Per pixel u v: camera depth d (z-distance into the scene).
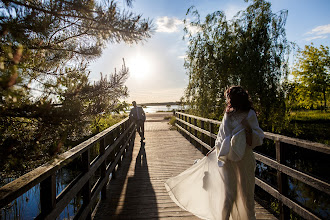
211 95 9.80
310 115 17.98
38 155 1.60
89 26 2.34
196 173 2.91
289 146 8.13
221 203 2.40
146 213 3.24
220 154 2.26
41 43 2.28
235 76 9.38
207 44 10.08
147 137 11.08
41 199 1.87
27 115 1.61
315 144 2.18
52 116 1.62
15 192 1.38
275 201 4.18
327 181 2.06
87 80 2.11
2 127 1.71
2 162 1.49
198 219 3.02
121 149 5.99
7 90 1.09
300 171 2.42
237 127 2.26
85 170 2.83
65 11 2.12
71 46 2.75
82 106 1.94
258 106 9.15
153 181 4.64
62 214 3.79
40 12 2.02
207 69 10.05
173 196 2.99
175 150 7.74
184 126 11.57
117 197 3.86
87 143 2.95
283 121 9.39
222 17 9.99
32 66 1.87
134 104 8.78
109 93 2.38
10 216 3.62
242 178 2.31
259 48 9.34
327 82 19.84
